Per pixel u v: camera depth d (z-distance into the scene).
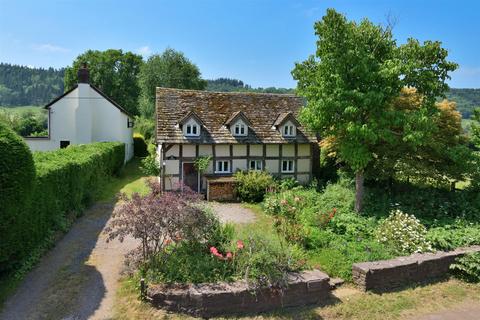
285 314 8.22
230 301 8.07
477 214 14.95
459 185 22.75
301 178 22.97
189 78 50.28
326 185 21.72
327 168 23.91
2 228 7.81
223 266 8.80
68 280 9.20
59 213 12.71
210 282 8.40
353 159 15.25
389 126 15.33
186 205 9.10
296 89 17.27
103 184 20.47
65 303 8.11
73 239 12.19
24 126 49.97
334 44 14.62
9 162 7.78
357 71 14.43
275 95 24.56
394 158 17.47
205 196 20.42
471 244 11.94
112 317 7.67
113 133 30.78
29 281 9.05
